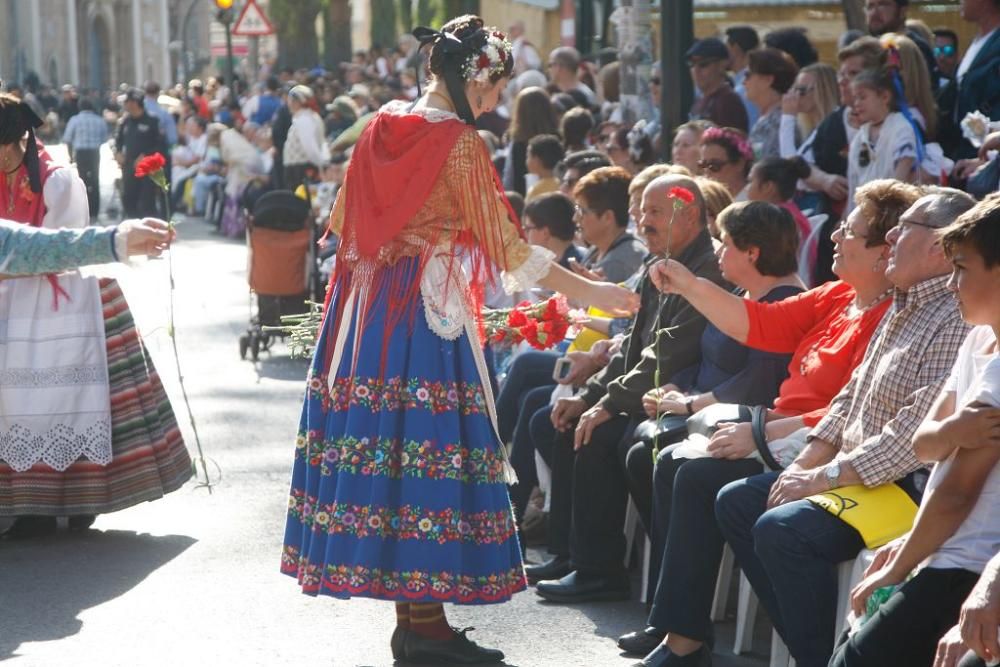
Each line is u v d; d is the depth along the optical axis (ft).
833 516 16.46
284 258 42.37
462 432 18.43
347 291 18.75
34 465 24.34
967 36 46.93
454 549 18.15
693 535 18.40
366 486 18.19
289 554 19.13
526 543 25.04
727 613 21.26
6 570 23.15
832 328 19.17
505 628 20.56
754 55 34.35
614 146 38.45
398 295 18.22
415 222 18.25
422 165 18.08
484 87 18.47
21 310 24.22
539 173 38.50
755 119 39.96
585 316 21.99
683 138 32.19
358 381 18.25
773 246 20.33
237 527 25.50
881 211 17.99
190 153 94.32
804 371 19.20
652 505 20.58
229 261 67.46
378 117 18.51
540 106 43.88
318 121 68.85
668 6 37.19
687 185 21.68
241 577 22.72
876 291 18.31
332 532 18.21
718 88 37.22
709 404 20.48
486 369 18.60
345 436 18.30
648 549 21.25
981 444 13.65
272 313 43.01
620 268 25.41
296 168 68.54
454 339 18.37
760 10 53.42
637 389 21.44
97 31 258.98
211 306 53.31
